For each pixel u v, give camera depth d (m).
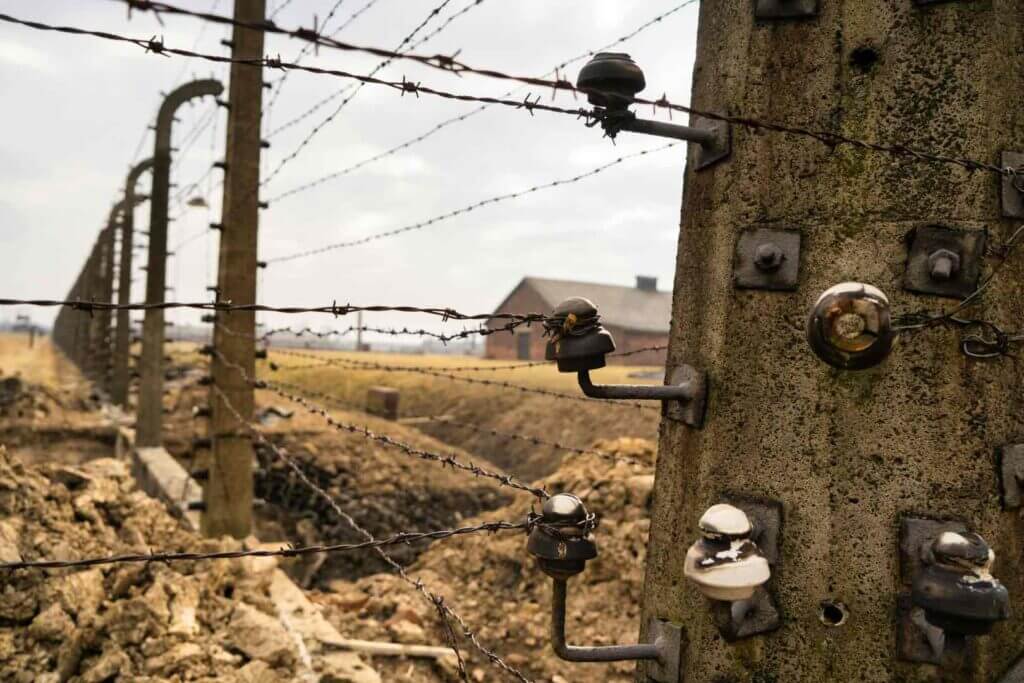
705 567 1.69
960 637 1.68
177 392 20.08
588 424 17.73
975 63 1.88
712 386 2.06
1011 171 1.88
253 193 6.93
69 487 5.48
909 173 1.89
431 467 14.45
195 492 8.95
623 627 5.93
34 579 3.98
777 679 1.95
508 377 24.66
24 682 3.59
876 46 1.92
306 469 13.50
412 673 5.09
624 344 48.34
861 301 1.60
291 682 4.30
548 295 48.19
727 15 2.09
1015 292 1.94
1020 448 1.91
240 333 6.86
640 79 1.90
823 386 1.93
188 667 4.05
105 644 4.00
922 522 1.86
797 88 1.98
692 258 2.18
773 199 1.99
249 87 6.88
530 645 5.96
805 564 1.93
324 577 9.20
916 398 1.88
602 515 7.12
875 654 1.89
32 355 51.53
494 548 7.39
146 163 17.03
